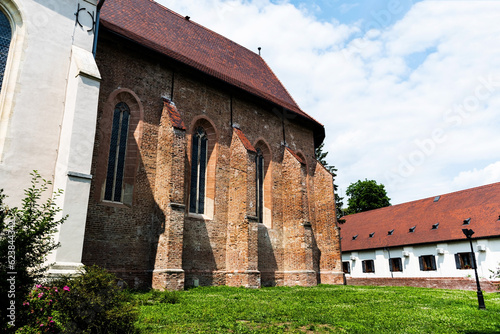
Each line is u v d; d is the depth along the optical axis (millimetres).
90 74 11734
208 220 17500
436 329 8125
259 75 25719
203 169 18375
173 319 8289
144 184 15406
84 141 11086
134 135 15664
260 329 7676
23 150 10781
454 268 27578
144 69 16578
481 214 28219
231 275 17328
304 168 21641
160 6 22422
